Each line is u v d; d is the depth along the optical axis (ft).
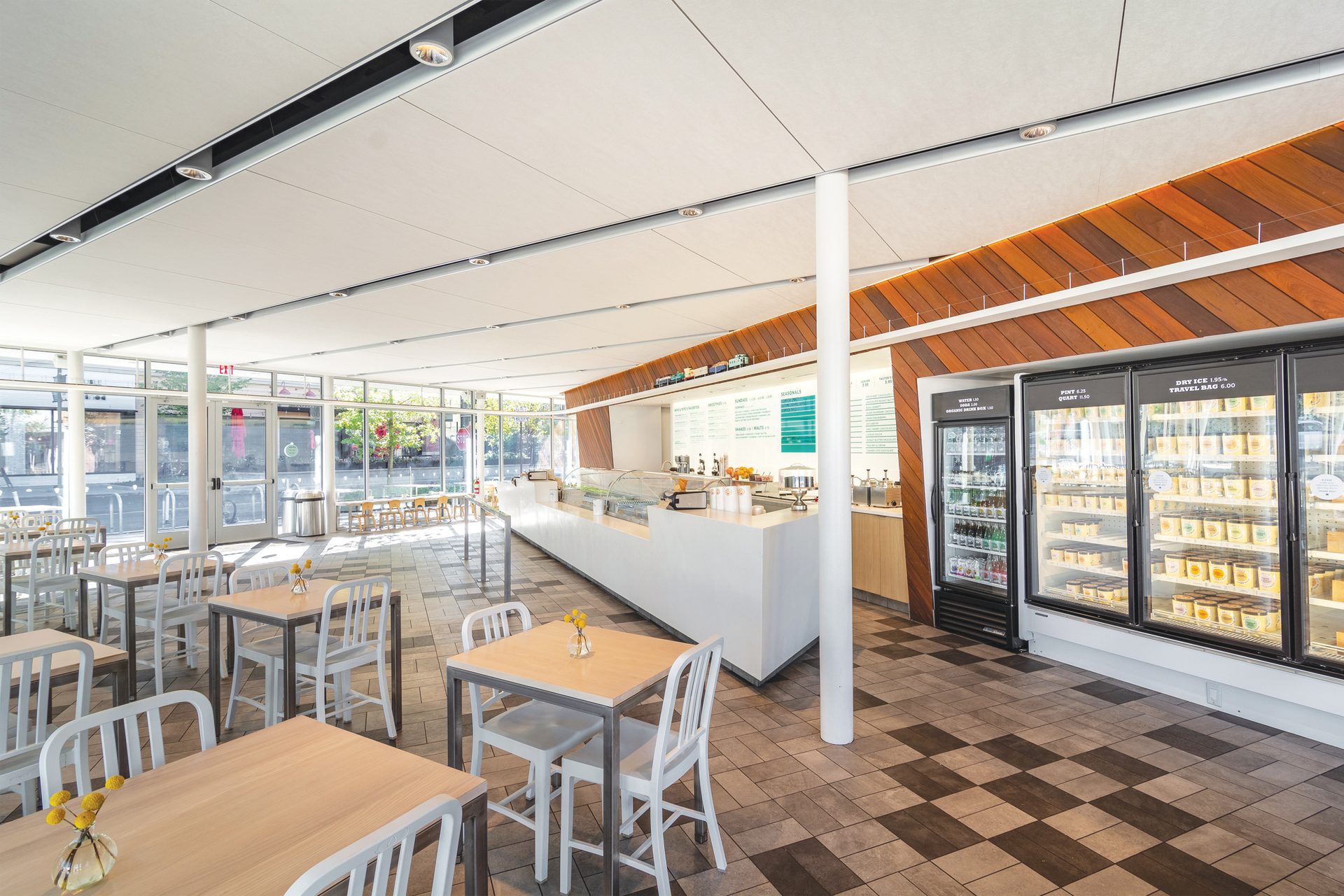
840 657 11.05
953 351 17.28
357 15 7.01
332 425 41.32
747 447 32.89
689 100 8.87
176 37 7.33
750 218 13.32
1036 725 11.77
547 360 34.91
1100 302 13.62
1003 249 15.29
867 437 25.26
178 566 15.92
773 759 10.53
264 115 9.09
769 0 6.84
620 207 12.83
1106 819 8.75
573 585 24.72
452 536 40.04
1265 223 10.79
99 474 30.91
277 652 11.37
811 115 9.35
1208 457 12.37
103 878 3.92
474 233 14.19
